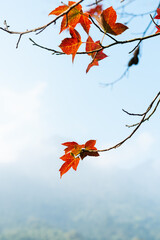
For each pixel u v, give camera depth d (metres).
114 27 1.16
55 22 1.16
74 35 1.18
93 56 1.32
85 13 1.17
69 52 1.20
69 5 1.15
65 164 1.40
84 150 1.41
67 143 1.39
